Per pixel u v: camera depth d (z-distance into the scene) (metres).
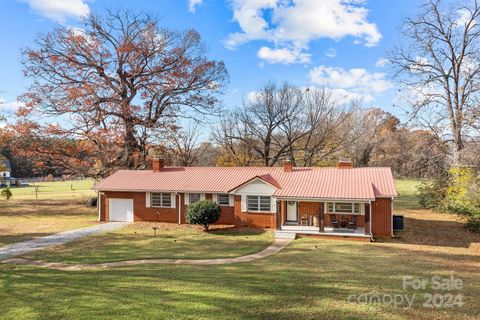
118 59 38.06
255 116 43.72
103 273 12.88
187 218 23.70
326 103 43.69
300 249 17.80
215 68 41.25
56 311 8.52
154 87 38.97
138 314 8.23
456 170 26.58
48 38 35.81
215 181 26.77
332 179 24.14
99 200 28.52
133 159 37.78
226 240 20.44
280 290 10.20
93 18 38.28
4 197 48.22
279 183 24.66
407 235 22.03
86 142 37.06
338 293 9.91
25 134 35.22
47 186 75.81
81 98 35.62
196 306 8.77
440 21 31.81
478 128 24.08
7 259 16.00
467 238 21.05
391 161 54.53
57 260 15.68
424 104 32.31
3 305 9.02
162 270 13.30
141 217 27.59
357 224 22.81
